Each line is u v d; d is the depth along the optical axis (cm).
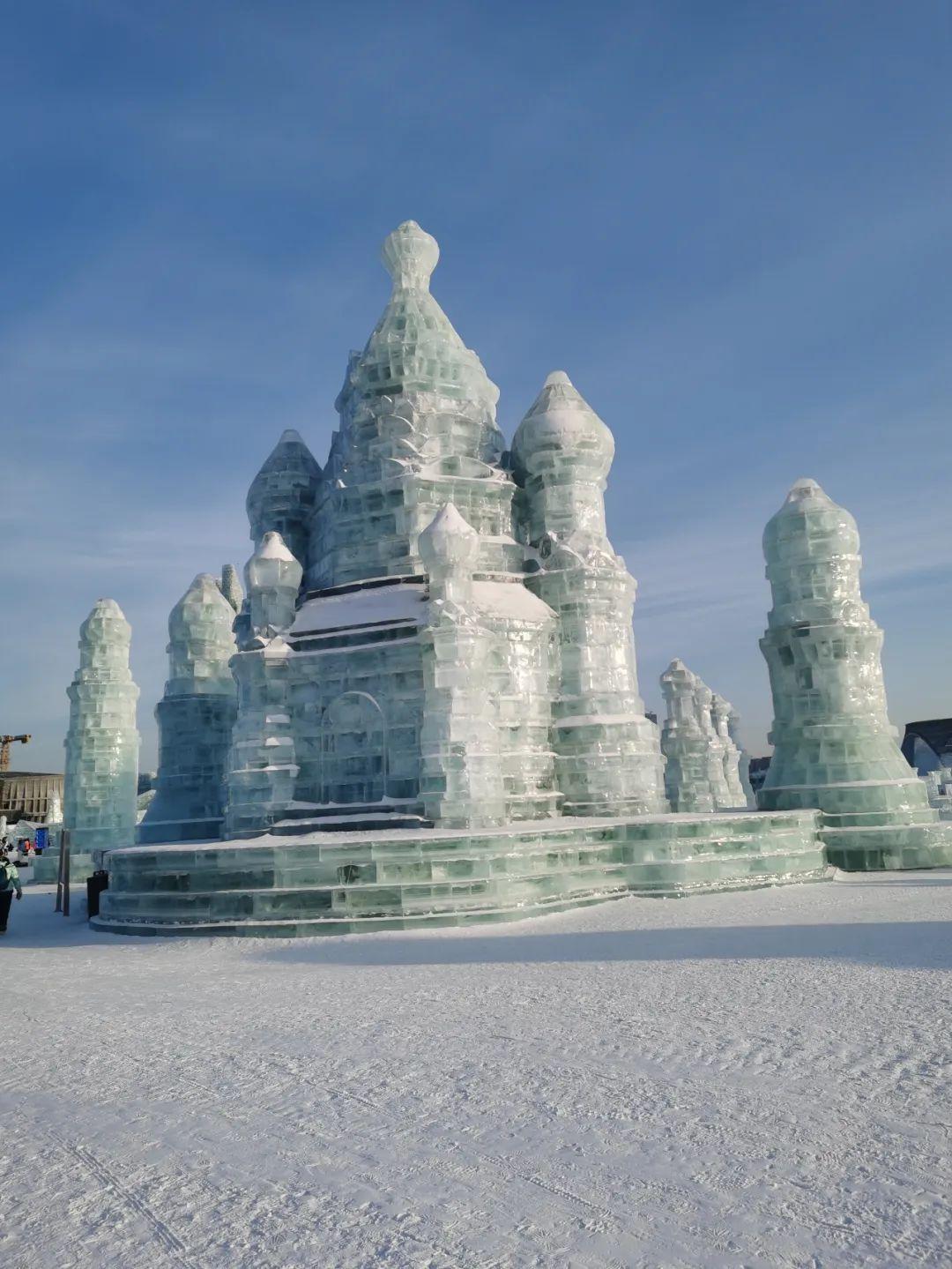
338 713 2884
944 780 5559
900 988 1059
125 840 5006
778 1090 706
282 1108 716
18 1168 612
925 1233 471
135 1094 773
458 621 2678
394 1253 471
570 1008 1031
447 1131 645
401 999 1141
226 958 1695
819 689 3278
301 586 3700
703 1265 448
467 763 2566
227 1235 499
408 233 3966
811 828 2850
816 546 3372
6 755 10644
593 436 3603
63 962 1698
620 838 2469
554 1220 502
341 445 3800
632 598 3497
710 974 1203
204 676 4228
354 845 2092
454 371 3725
